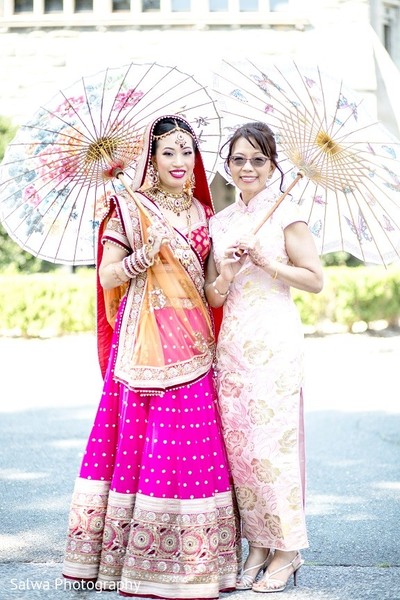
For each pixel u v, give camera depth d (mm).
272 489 4570
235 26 18062
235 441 4645
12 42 18188
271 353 4594
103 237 4707
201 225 4773
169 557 4473
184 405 4531
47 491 6801
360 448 8266
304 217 4797
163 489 4473
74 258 5219
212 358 4723
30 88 18172
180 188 4734
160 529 4461
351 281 16594
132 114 4938
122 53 18125
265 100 4984
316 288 4672
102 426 4660
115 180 5078
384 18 19516
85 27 18141
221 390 4680
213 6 18375
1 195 4988
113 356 4699
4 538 5617
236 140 4703
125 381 4578
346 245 5129
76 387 11469
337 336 16375
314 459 7883
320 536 5703
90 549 4609
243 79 5043
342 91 4723
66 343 15812
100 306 4859
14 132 17734
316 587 4699
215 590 4445
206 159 5156
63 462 7715
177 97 4984
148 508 4465
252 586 4641
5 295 16547
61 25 18109
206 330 4676
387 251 5012
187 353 4578
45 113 4887
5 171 4965
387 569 5027
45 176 5016
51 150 4945
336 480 7172
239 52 18031
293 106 4832
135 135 4938
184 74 4910
